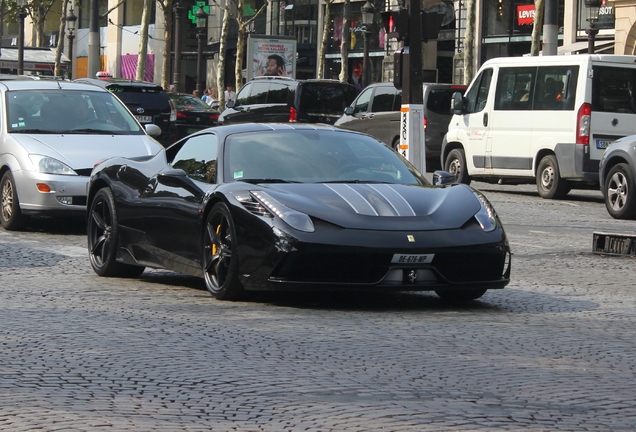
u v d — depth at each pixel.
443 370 15.77
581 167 51.12
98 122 38.34
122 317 20.05
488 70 56.44
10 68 147.88
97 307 21.27
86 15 184.50
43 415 12.91
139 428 12.37
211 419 12.81
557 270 28.77
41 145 36.09
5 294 22.94
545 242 35.25
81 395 13.95
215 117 84.94
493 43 108.62
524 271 28.47
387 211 21.08
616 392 14.55
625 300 23.59
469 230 21.17
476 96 57.19
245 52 147.25
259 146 23.38
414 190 22.19
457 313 21.31
